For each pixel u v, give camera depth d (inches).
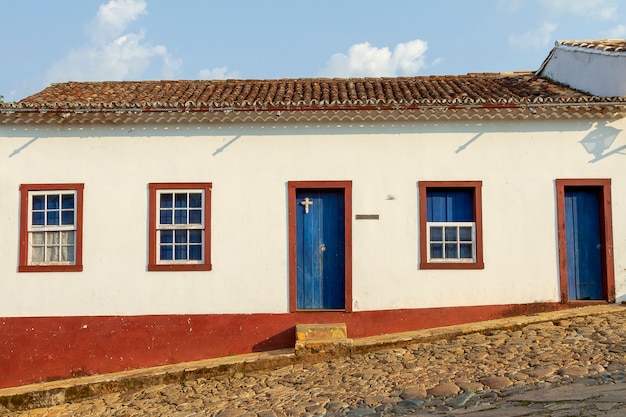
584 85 425.4
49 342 386.0
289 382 323.9
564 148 391.9
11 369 383.6
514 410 238.1
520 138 393.4
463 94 421.4
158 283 389.7
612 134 390.9
